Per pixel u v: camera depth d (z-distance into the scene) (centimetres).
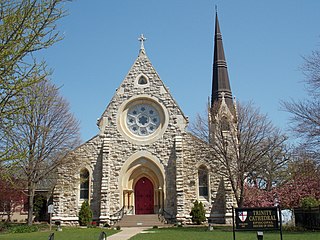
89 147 3769
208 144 3597
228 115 3594
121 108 3856
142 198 3775
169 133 3766
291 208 3475
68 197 3656
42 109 3334
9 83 1185
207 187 3628
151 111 3878
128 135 3788
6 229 2998
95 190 3666
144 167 3738
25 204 4622
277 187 3972
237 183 3369
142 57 4009
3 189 3588
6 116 1210
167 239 2195
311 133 2631
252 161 3331
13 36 1165
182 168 3603
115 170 3716
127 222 3475
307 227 2800
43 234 2639
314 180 3359
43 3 1193
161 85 3900
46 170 3369
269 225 1552
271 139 4109
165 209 3588
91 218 3538
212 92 5019
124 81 3934
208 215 3553
